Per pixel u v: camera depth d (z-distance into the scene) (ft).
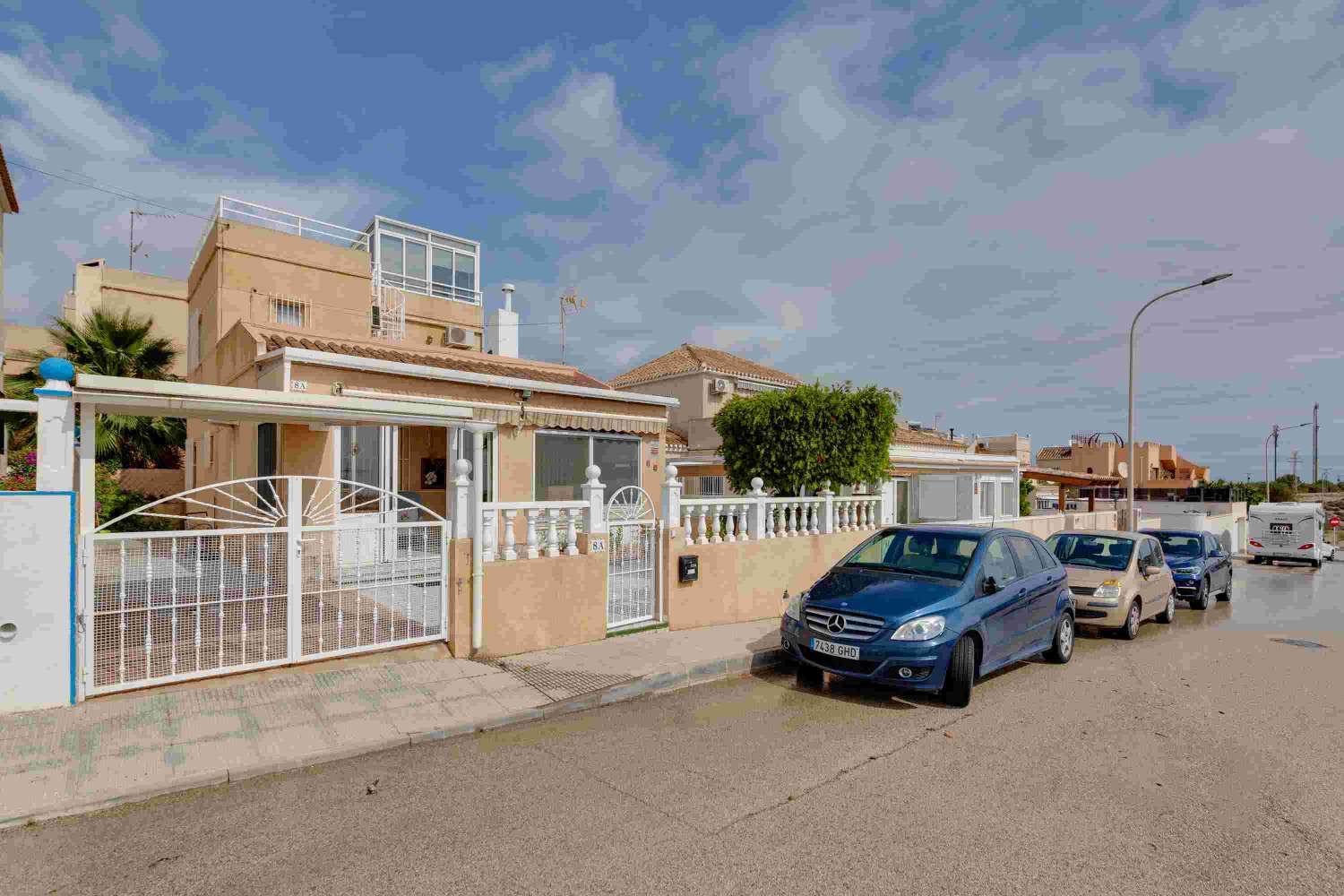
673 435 81.76
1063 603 28.02
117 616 18.11
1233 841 13.21
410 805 14.08
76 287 94.27
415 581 22.95
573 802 14.34
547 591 25.30
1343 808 14.74
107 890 11.00
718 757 17.01
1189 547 48.57
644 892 11.12
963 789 15.35
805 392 42.52
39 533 16.97
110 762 14.84
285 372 31.76
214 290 47.88
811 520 37.86
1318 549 83.25
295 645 20.67
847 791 15.14
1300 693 24.17
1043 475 97.45
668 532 29.76
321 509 32.42
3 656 16.66
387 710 18.61
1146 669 27.43
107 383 17.60
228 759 15.31
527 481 42.86
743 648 26.53
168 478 65.51
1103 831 13.55
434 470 43.93
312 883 11.25
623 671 22.90
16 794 13.48
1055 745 18.38
